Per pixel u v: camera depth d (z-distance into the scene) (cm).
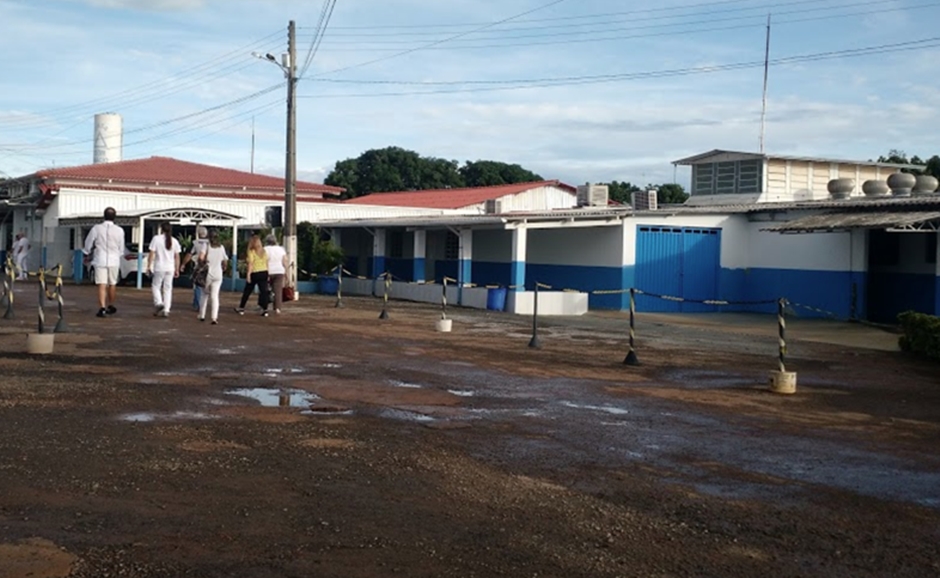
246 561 526
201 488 672
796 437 958
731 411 1101
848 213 2692
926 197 2705
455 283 3152
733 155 3516
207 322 1930
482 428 938
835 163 3562
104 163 5059
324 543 564
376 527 600
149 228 4159
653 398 1174
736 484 756
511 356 1565
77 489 655
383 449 821
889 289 2773
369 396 1100
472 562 543
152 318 1962
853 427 1028
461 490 700
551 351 1669
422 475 738
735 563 564
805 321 2678
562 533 607
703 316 2836
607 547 582
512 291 2722
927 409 1167
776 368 1535
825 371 1527
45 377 1127
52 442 791
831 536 627
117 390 1059
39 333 1355
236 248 3588
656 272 2998
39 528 568
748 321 2673
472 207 4628
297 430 886
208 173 4975
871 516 679
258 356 1421
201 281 1952
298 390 1121
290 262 2922
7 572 493
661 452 863
